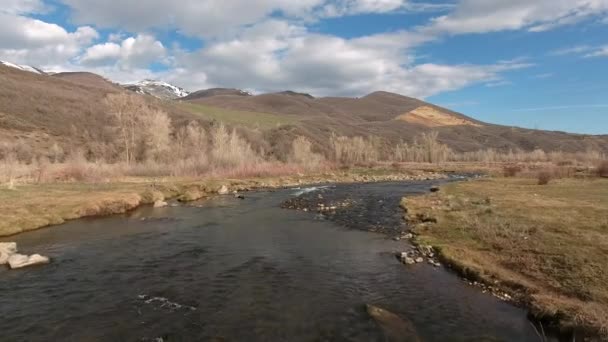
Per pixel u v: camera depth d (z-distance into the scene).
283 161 110.38
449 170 105.12
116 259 21.70
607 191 42.06
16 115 113.19
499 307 14.94
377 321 13.74
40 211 33.09
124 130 85.88
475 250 21.58
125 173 65.19
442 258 21.03
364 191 56.72
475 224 26.11
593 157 125.31
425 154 154.00
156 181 57.00
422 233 26.64
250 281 18.09
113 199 38.78
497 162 142.75
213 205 42.16
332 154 135.25
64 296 16.27
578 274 16.25
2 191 40.47
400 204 41.19
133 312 14.67
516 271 18.06
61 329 13.31
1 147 87.75
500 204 33.50
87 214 35.03
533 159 149.88
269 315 14.39
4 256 21.28
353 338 12.61
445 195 44.25
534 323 13.55
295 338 12.63
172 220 33.38
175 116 148.50
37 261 20.81
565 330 12.55
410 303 15.43
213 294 16.48
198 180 62.22
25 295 16.38
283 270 19.70
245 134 142.50
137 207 40.25
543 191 43.88
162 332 13.06
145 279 18.39
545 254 18.94
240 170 75.88
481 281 17.58
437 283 17.62
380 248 23.88
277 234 27.97
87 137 115.31
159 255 22.52
